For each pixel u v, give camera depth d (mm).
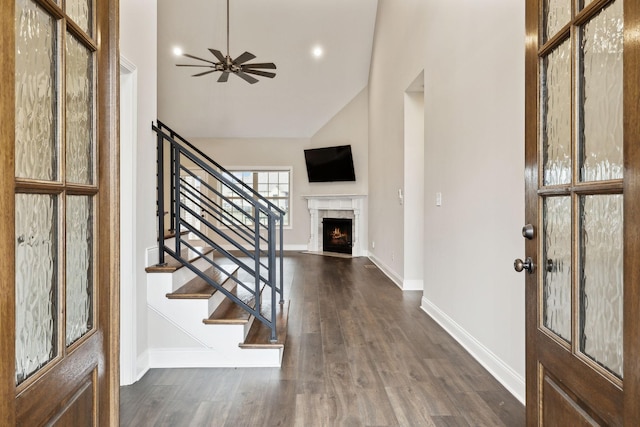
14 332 719
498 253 2475
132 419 2002
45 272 905
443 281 3529
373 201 7500
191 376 2523
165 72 7723
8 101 704
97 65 1127
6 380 697
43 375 848
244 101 8445
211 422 1974
